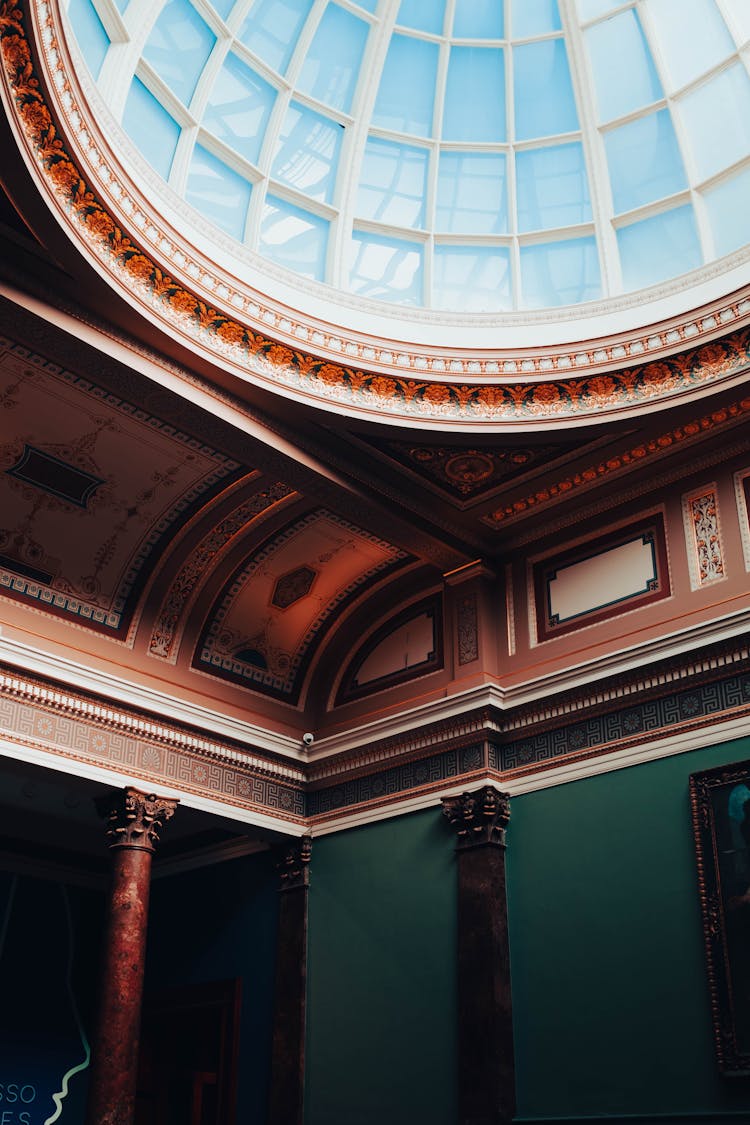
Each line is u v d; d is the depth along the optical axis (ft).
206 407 30.63
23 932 41.91
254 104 34.76
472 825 33.76
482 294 36.42
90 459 33.22
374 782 37.88
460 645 37.37
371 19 35.86
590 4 35.37
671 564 33.09
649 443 33.27
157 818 35.06
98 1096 30.42
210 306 29.91
